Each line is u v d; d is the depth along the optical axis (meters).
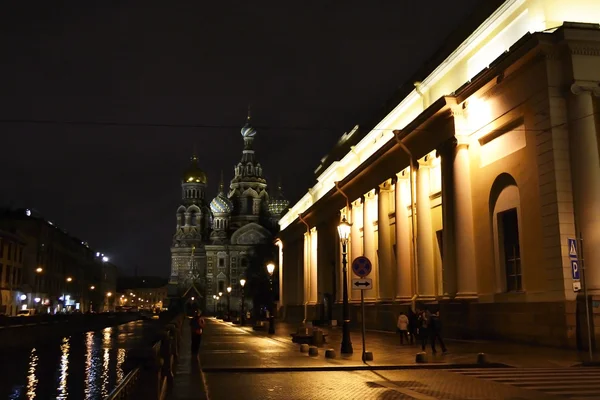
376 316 36.91
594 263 19.72
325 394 12.17
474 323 25.02
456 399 11.19
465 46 27.47
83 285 120.94
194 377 13.57
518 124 23.31
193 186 145.62
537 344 21.03
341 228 21.50
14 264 71.94
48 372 25.20
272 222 137.75
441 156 27.83
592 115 20.56
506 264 24.19
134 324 84.88
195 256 138.75
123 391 6.50
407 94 33.88
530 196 22.23
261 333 38.31
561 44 21.06
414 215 31.81
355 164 44.34
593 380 13.63
